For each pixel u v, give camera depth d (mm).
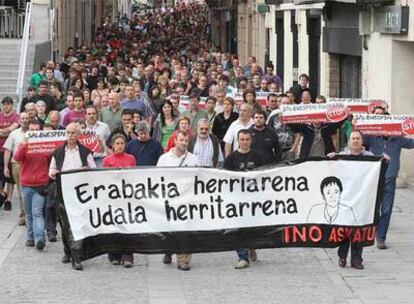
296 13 45438
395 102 30734
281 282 18578
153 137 25719
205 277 18984
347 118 22875
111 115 27016
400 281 18641
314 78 42594
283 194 19297
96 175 19109
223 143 24047
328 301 17219
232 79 42469
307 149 23188
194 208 19188
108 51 65000
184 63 54812
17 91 38844
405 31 29219
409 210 26047
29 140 21312
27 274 19219
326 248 20297
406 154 30062
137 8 179000
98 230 19188
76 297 17469
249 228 19266
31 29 50812
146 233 19172
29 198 21547
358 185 19375
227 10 80375
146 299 17359
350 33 35469
